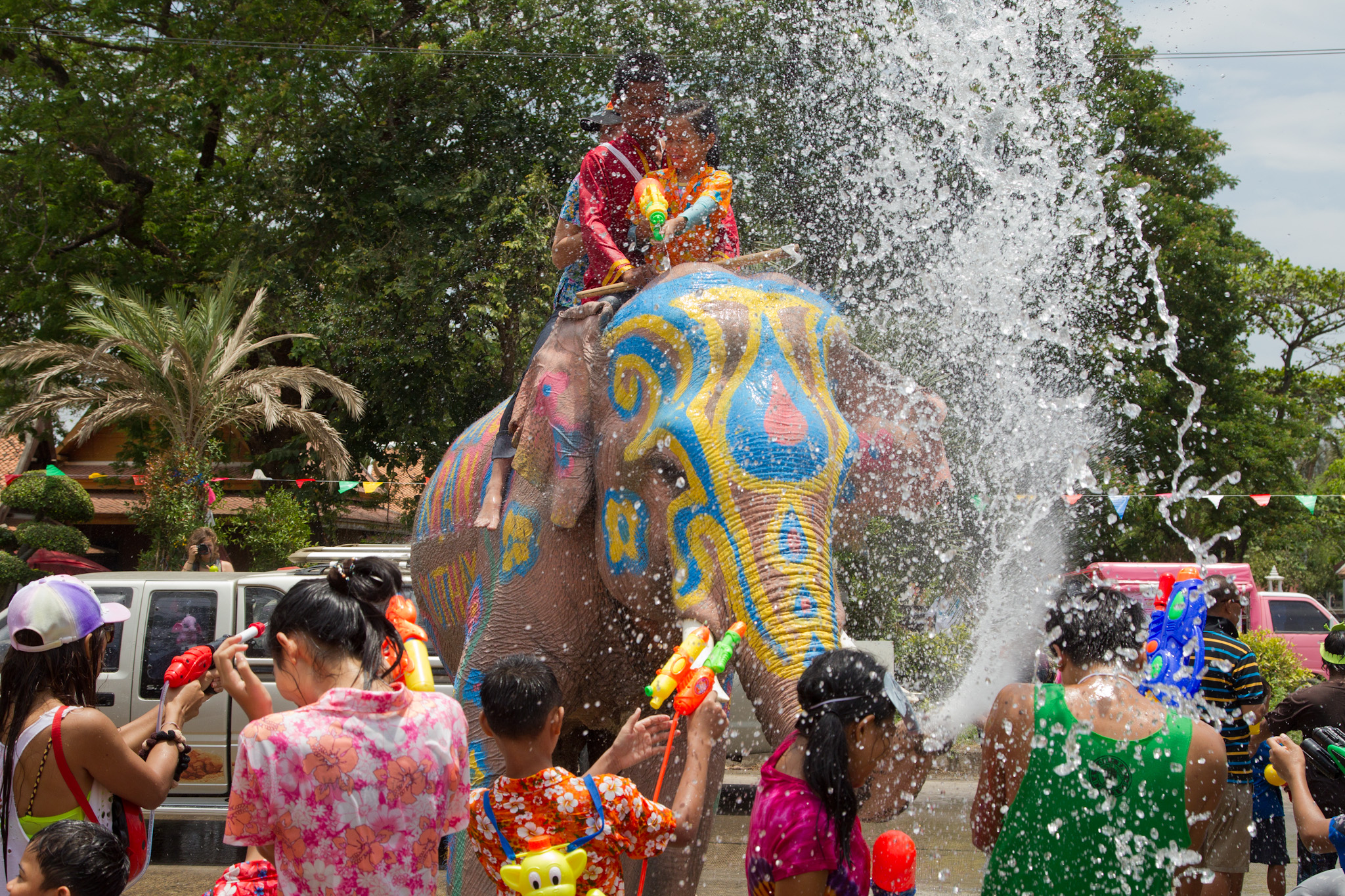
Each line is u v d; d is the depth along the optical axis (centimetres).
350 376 1655
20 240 1897
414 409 1636
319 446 1406
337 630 255
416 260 1552
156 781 309
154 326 1330
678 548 295
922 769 285
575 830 242
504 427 403
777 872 225
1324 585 2534
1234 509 1775
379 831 236
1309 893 273
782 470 288
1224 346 1641
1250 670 445
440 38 1730
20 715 298
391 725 242
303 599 258
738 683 763
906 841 272
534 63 1622
